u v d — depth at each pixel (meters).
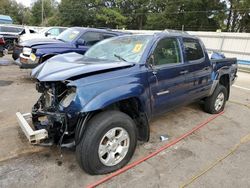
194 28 40.78
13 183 2.60
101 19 50.97
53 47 6.71
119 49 3.62
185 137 3.93
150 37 3.51
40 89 3.17
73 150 3.24
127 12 53.00
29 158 3.08
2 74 8.09
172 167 3.05
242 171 3.04
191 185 2.72
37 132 2.62
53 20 60.09
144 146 3.53
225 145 3.73
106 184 2.66
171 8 40.97
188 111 5.23
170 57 3.65
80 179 2.71
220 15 38.69
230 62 5.38
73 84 2.49
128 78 2.87
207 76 4.52
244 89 8.56
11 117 4.34
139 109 3.07
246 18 38.44
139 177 2.81
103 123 2.61
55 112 2.72
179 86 3.75
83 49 7.21
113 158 2.82
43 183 2.62
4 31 14.63
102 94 2.56
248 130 4.39
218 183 2.78
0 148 3.27
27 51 6.57
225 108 5.71
